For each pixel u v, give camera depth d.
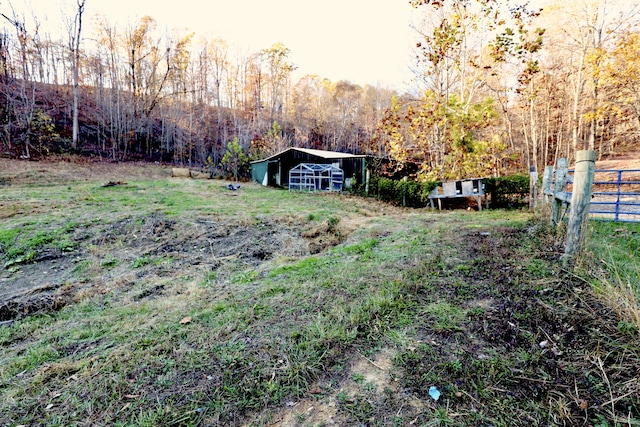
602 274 2.76
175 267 5.21
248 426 1.65
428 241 4.88
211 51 33.50
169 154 25.66
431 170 12.26
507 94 16.69
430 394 1.76
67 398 1.95
